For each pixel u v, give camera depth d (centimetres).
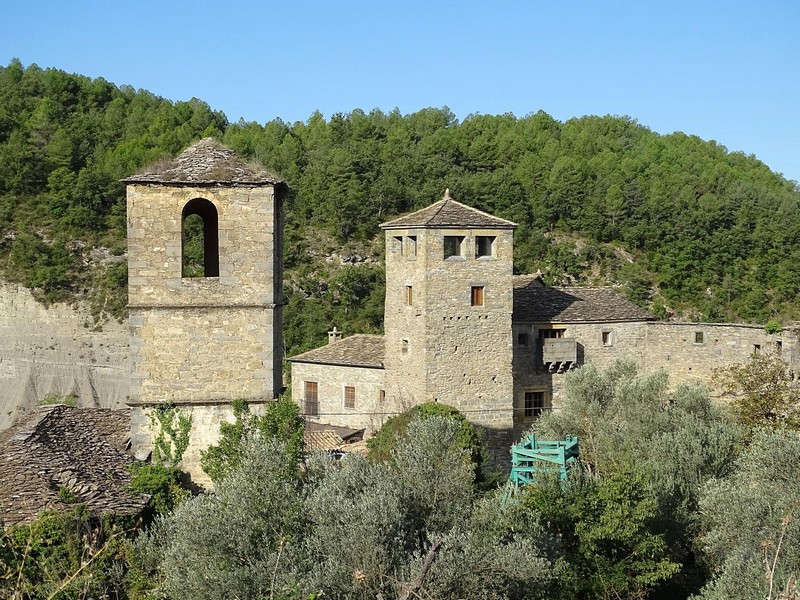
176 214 2111
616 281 8694
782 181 12025
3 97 12406
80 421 2475
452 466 2138
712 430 2944
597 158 11425
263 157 10744
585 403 3638
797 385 3794
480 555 1656
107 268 10406
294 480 1981
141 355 2111
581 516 2303
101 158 11462
